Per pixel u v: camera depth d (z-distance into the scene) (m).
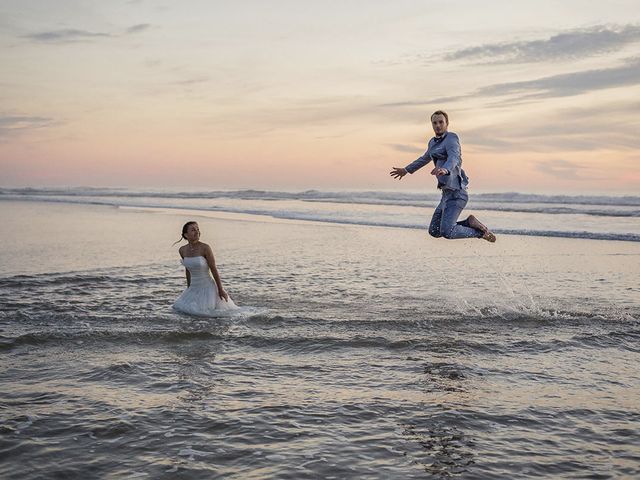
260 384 5.39
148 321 7.66
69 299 8.95
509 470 3.73
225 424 4.46
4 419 4.53
